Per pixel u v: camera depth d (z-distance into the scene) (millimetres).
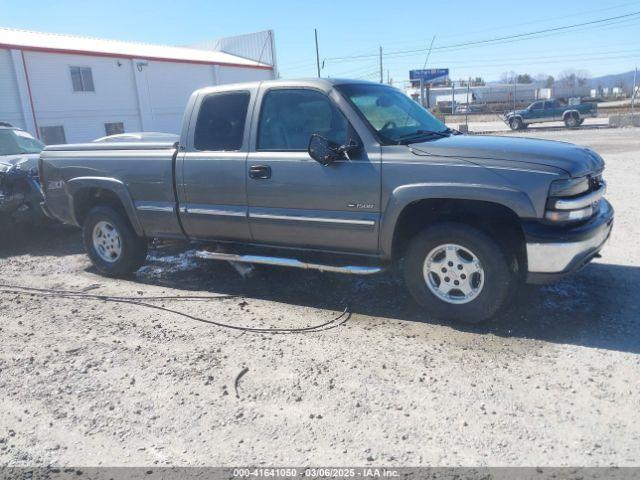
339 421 3275
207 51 42281
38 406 3629
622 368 3707
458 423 3191
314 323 4773
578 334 4242
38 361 4281
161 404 3568
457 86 70000
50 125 26250
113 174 6004
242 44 41875
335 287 5684
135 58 29719
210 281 6160
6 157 8570
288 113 5008
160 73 31422
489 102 61438
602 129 30500
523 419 3197
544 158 4102
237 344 4406
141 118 30484
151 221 5859
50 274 6836
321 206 4781
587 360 3834
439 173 4246
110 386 3838
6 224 8242
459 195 4152
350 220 4660
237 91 5305
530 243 4035
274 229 5117
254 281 6031
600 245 4379
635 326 4336
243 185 5160
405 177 4363
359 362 3984
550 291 5137
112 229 6340
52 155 6539
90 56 27625
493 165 4117
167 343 4504
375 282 5746
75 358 4305
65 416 3496
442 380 3670
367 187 4523
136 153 5863
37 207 8242
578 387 3500
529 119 34156
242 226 5297
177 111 32812
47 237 9039
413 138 4738
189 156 5477
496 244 4176
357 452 2986
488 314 4320
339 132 4746
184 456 3029
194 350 4336
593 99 61781
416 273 4574
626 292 5062
